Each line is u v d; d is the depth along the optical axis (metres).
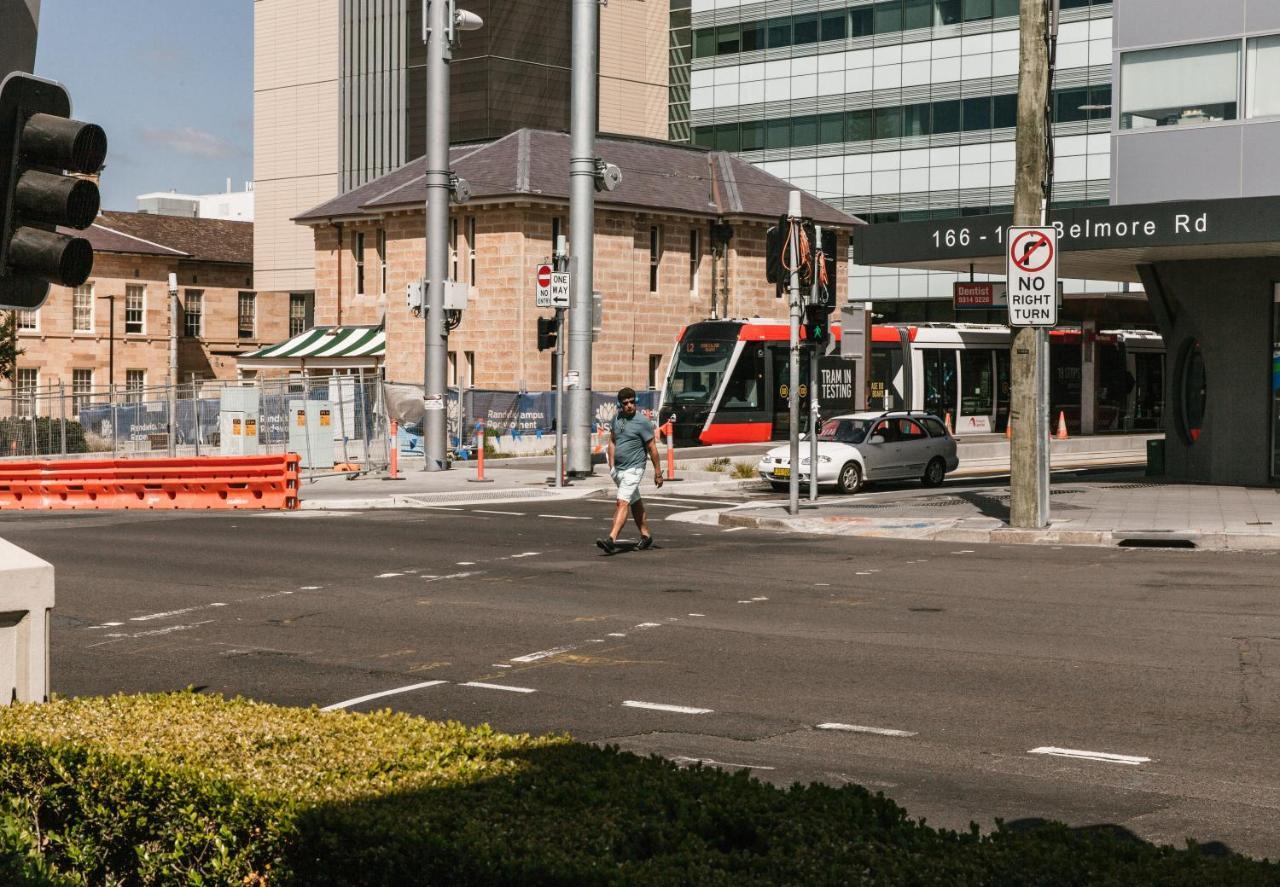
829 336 23.80
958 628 12.62
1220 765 7.90
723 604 14.16
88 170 5.88
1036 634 12.27
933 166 68.50
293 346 56.69
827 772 7.80
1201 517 21.45
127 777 5.11
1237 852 6.28
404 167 57.94
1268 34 25.14
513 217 50.72
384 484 31.31
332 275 57.12
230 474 27.48
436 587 15.51
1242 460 27.88
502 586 15.56
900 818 4.77
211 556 18.55
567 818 4.62
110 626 13.05
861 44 70.69
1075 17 63.69
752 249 57.06
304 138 76.00
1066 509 22.95
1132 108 26.66
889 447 30.72
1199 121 25.94
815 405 24.80
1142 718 9.07
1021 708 9.41
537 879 4.11
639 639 12.19
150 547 19.70
